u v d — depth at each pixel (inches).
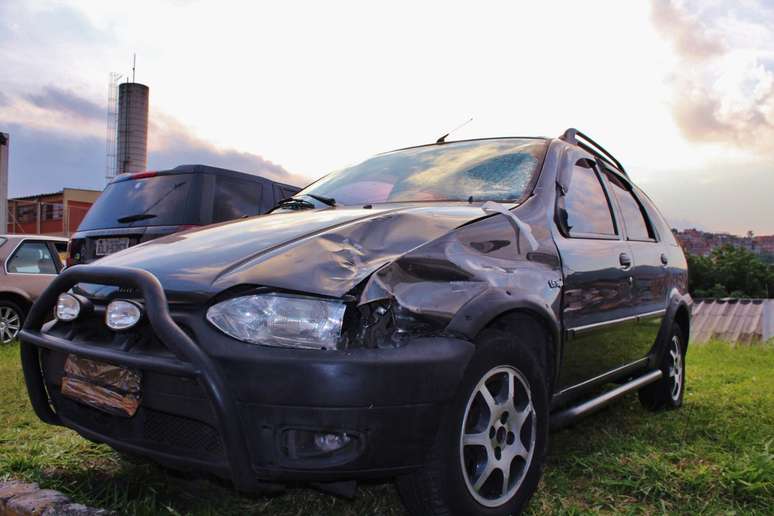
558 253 121.0
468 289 97.0
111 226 269.7
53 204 1223.5
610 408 183.9
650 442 147.1
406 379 83.7
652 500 112.0
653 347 171.6
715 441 148.7
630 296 151.3
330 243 95.6
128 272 89.8
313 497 113.0
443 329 91.3
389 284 89.3
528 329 113.0
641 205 181.6
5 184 668.7
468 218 108.1
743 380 247.4
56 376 105.0
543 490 115.2
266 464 82.3
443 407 87.9
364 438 82.1
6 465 122.7
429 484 89.4
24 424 154.6
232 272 89.9
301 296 84.8
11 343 306.5
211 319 85.4
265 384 80.6
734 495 114.1
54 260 338.6
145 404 90.5
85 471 121.4
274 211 146.6
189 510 106.3
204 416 85.2
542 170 133.0
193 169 265.6
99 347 92.9
